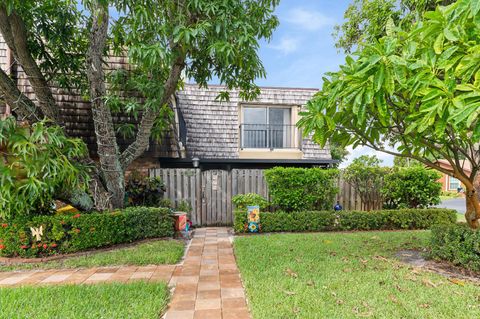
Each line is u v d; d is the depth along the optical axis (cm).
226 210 867
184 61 598
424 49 326
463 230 417
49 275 416
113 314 285
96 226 539
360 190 858
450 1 489
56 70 684
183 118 1033
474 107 258
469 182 449
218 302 323
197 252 542
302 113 414
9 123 476
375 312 286
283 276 387
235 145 1087
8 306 298
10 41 560
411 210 756
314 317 277
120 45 704
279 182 763
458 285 354
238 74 642
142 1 463
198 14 523
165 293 340
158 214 646
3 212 482
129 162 676
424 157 508
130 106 594
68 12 626
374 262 446
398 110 400
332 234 670
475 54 270
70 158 546
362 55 351
